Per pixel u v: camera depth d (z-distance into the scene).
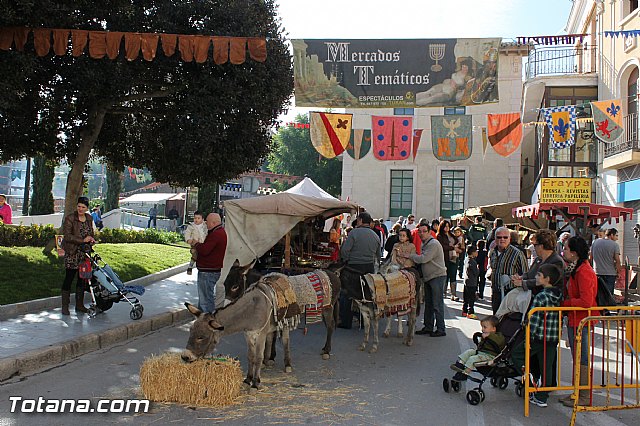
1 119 12.63
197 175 14.55
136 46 9.82
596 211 15.42
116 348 8.41
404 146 13.00
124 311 10.63
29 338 7.95
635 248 19.06
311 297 7.53
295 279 7.57
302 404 6.11
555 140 13.73
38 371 7.02
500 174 29.86
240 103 12.83
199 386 5.96
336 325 11.04
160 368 6.04
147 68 12.52
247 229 10.54
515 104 28.61
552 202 16.02
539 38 12.52
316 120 12.51
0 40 9.86
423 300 9.96
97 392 6.29
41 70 11.70
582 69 25.17
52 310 10.20
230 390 6.00
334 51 11.56
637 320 6.46
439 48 11.45
